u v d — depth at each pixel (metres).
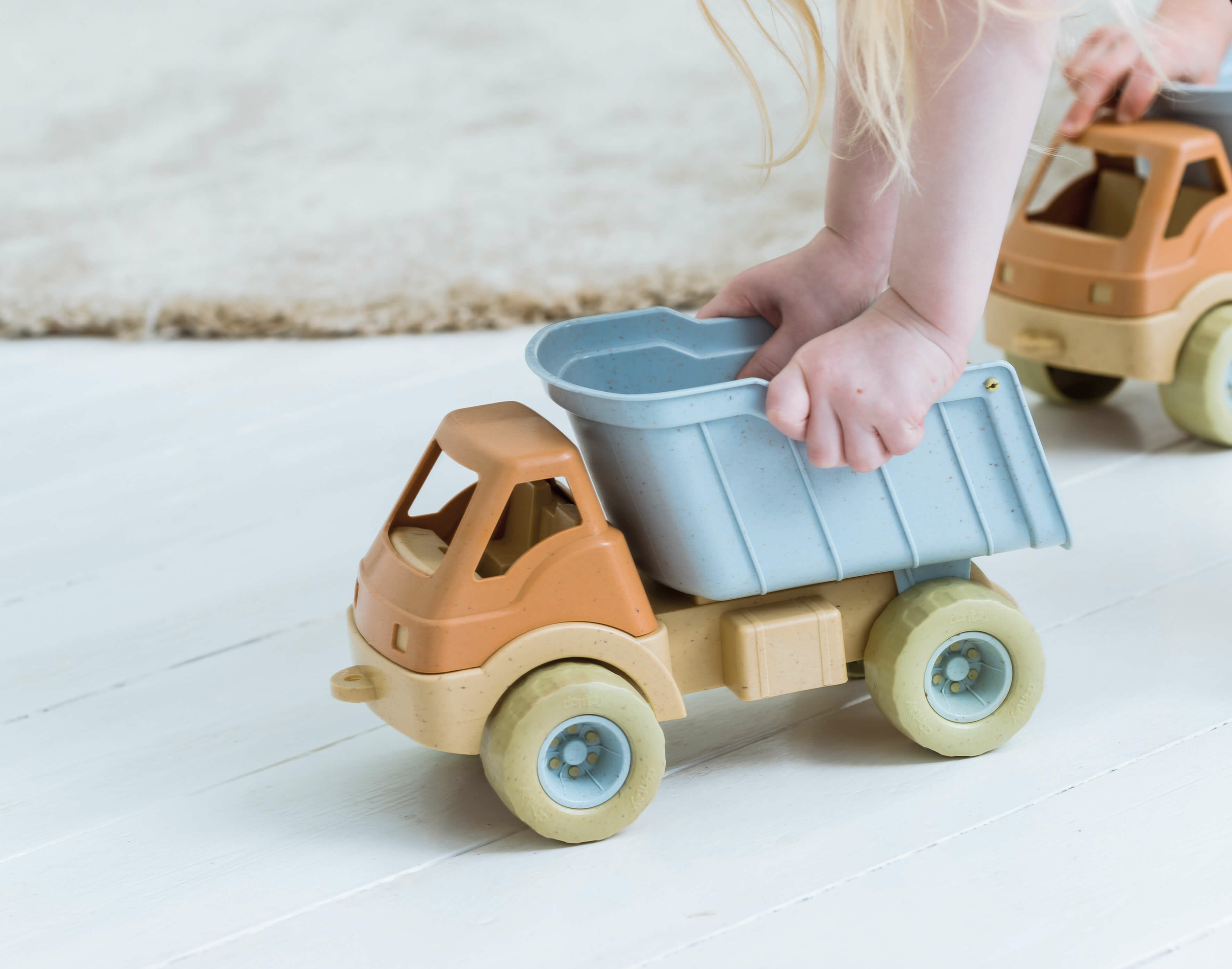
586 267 1.90
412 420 1.56
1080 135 1.30
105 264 2.07
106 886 0.79
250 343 1.87
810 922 0.70
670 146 2.32
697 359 0.94
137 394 1.71
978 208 0.73
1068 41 1.17
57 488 1.45
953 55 0.71
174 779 0.91
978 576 0.88
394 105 2.62
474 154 2.37
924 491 0.80
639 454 0.76
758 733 0.89
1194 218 1.26
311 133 2.53
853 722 0.90
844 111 0.86
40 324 1.94
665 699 0.79
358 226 2.13
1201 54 1.29
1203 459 1.29
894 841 0.76
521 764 0.75
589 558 0.76
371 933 0.73
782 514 0.78
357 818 0.84
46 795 0.90
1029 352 1.33
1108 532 1.15
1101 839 0.75
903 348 0.75
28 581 1.25
